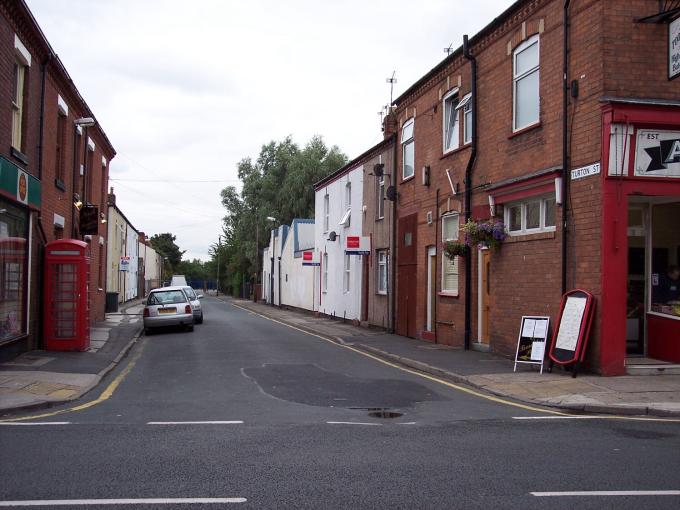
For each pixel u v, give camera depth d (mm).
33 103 14875
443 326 17406
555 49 12344
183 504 4984
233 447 6805
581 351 11125
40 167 15398
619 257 10922
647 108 10828
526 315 13117
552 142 12406
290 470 5945
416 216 19469
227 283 90812
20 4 12922
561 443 7031
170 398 10133
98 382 11750
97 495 5195
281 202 52000
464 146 16109
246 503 5020
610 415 8805
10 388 10352
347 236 26344
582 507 4973
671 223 12672
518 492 5328
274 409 9195
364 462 6230
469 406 9477
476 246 15219
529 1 13148
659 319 11969
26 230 14328
